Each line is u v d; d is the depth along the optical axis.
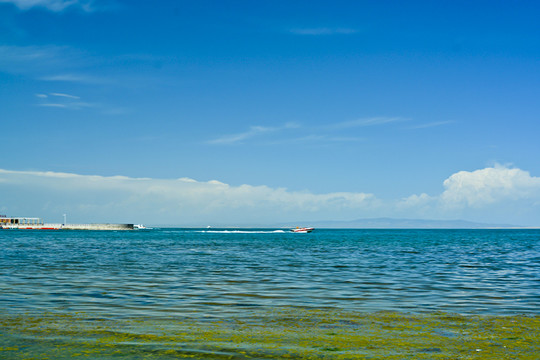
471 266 44.25
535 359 12.59
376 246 93.19
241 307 20.42
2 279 30.19
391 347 13.73
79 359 12.34
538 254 66.62
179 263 45.59
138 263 44.94
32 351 13.04
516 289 27.33
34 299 22.08
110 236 161.00
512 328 16.27
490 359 12.58
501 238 171.00
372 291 26.05
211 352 13.08
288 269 39.78
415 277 33.84
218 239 138.75
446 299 23.27
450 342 14.31
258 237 167.75
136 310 19.44
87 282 29.02
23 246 79.50
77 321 16.98
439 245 100.81
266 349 13.43
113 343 13.91
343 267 42.16
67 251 65.25
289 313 18.95
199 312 19.09
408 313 19.16
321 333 15.38
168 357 12.60
